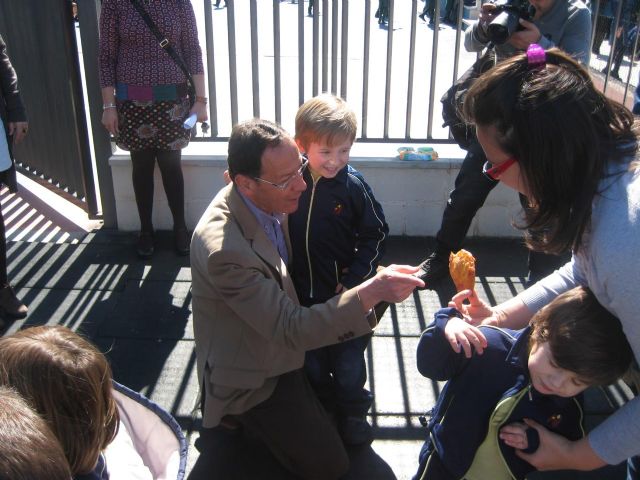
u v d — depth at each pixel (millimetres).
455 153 4418
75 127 4496
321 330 2023
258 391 2303
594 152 1403
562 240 1479
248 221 2182
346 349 2656
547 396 1836
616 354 1624
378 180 4312
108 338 3350
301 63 4289
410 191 4336
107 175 4418
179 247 4164
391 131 5500
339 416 2766
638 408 1597
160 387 3002
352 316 1999
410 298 3703
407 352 3248
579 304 1662
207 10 4219
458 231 3770
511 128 1449
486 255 4207
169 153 4016
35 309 3596
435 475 1990
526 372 1846
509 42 3125
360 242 2664
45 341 1473
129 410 2008
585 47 3355
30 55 4434
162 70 3836
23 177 5250
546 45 3062
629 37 4352
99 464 1647
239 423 2695
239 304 2107
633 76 4516
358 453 2672
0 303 3518
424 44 10562
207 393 2326
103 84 3896
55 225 4645
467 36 3555
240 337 2250
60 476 1004
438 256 3857
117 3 3760
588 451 1681
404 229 4430
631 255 1392
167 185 4098
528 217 1538
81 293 3752
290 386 2363
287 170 2092
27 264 4047
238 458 2625
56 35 4312
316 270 2613
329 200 2535
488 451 1918
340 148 2430
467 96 1557
